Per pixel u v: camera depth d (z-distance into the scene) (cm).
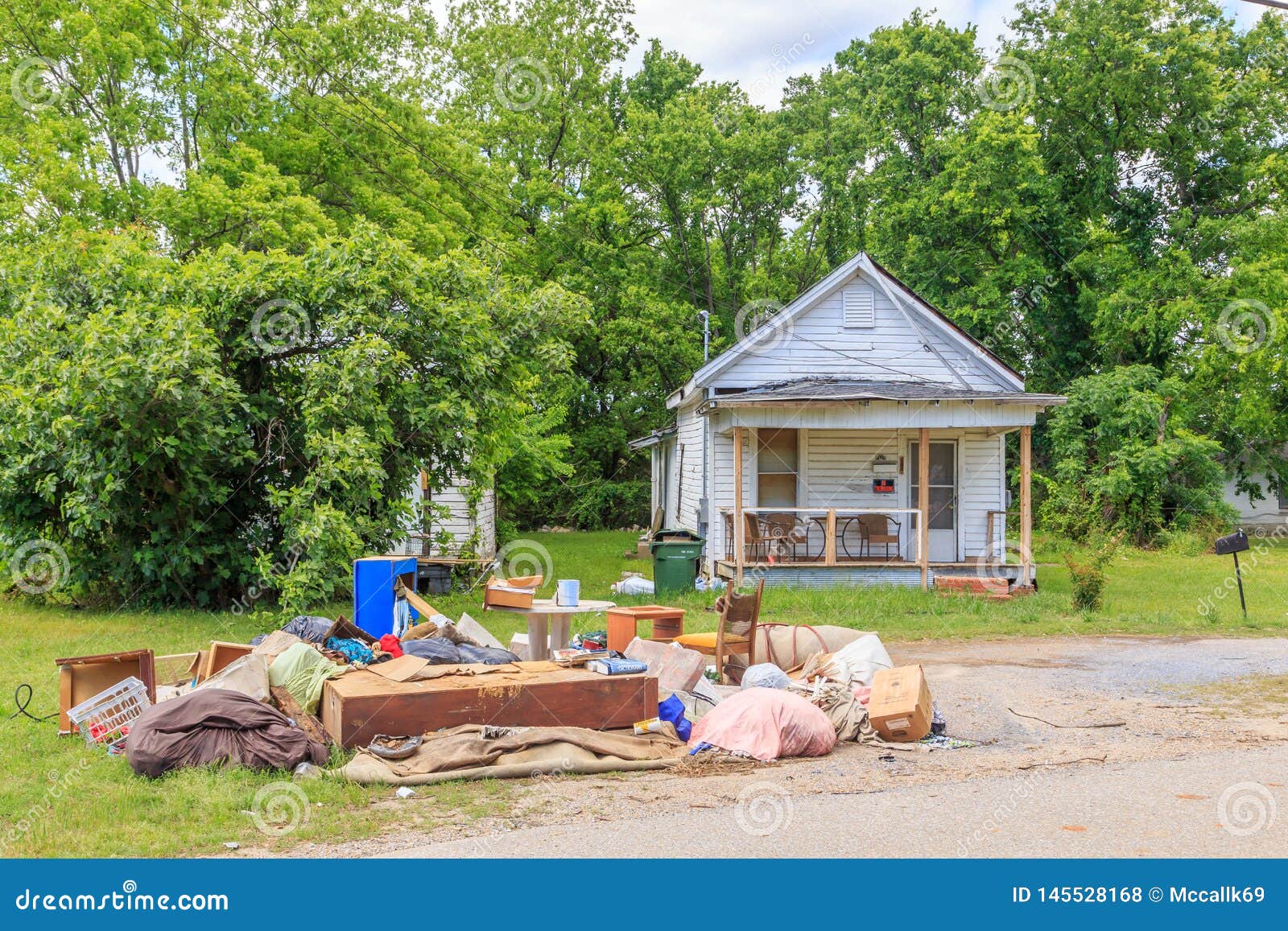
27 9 2312
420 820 615
